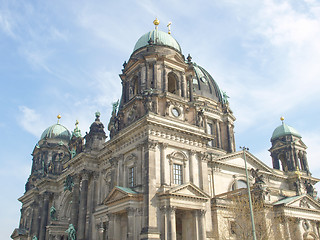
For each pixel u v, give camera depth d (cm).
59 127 12606
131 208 5566
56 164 10250
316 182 10275
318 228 7594
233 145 9881
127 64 7344
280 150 10612
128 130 6347
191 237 5800
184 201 5697
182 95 6894
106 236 7056
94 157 8050
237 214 5850
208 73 10881
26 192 11294
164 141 6100
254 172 7169
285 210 6962
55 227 8650
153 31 7525
